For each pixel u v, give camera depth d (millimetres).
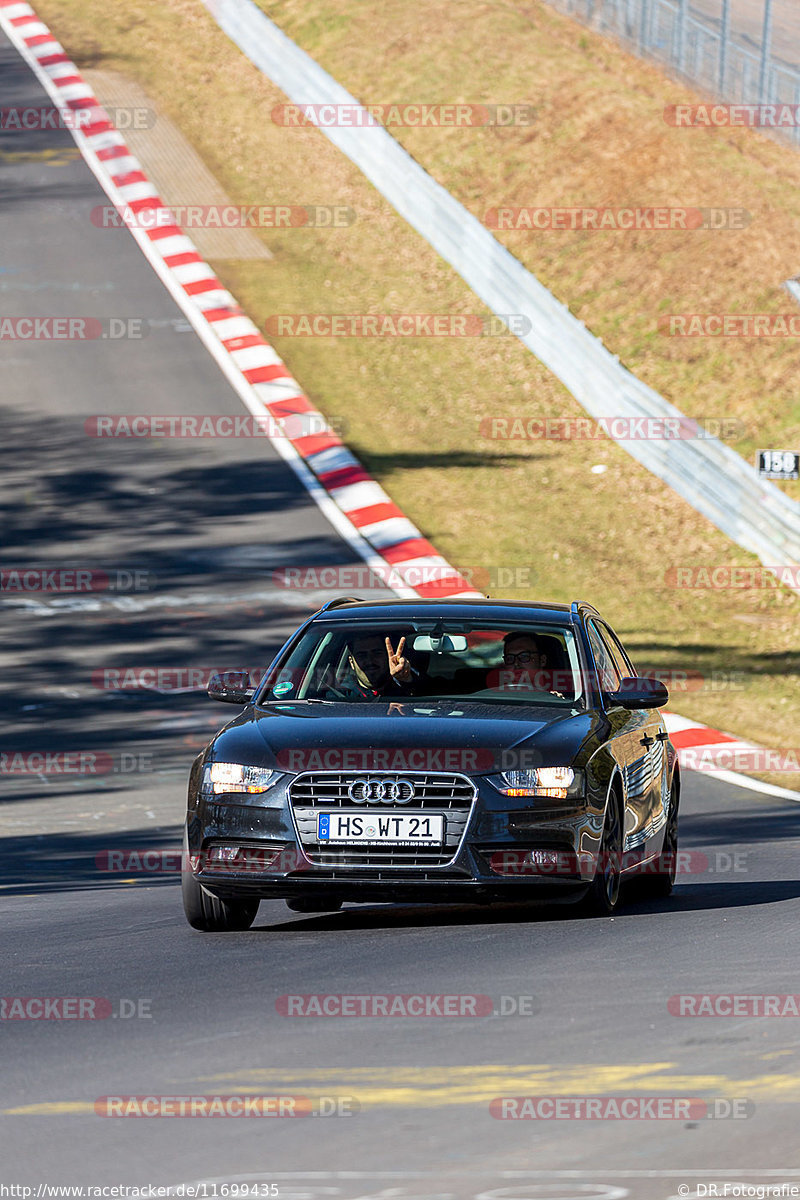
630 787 31797
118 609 69688
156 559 75375
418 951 27453
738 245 113875
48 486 83000
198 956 27672
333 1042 21297
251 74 145000
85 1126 17766
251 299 109500
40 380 94750
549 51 147000
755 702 66250
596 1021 22109
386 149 126250
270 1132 17391
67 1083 19641
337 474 86000
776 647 73875
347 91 141500
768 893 34562
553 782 28500
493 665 32531
